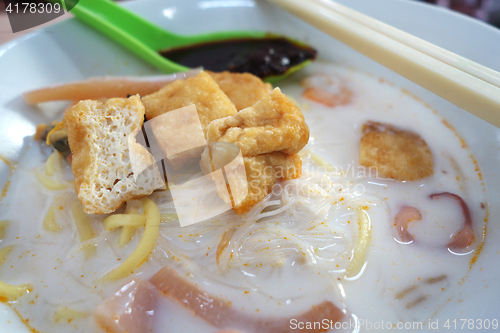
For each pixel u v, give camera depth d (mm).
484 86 136
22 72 177
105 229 136
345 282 124
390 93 187
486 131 149
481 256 125
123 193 135
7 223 142
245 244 133
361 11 203
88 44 197
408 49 157
